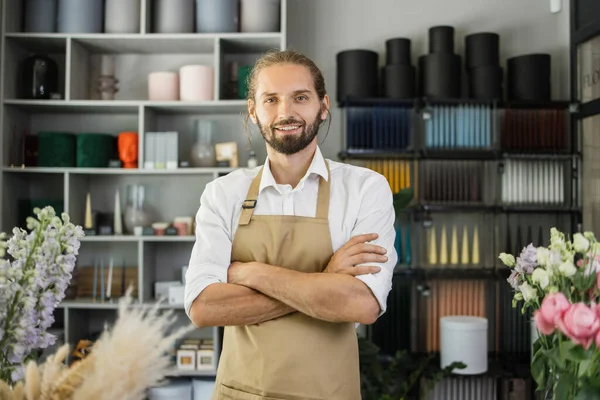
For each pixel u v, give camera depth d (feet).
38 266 3.55
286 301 4.89
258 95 5.11
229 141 13.12
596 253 3.76
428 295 12.01
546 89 12.33
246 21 12.24
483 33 12.32
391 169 12.42
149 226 12.42
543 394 3.95
